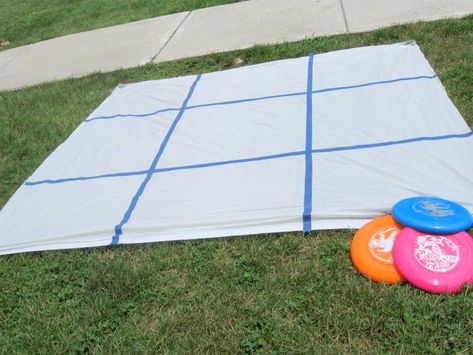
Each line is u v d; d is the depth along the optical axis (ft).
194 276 7.87
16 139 13.55
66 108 14.96
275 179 9.59
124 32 21.26
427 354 6.03
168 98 13.99
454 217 7.33
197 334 6.89
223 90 13.76
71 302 7.77
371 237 7.64
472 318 6.30
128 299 7.65
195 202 9.40
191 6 22.27
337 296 6.99
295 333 6.59
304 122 11.31
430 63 12.92
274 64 14.58
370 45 14.65
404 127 10.32
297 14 18.33
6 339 7.35
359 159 9.63
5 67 20.84
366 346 6.30
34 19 28.71
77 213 9.76
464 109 10.69
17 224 9.80
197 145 11.36
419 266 6.91
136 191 10.11
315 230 8.29
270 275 7.61
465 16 14.87
